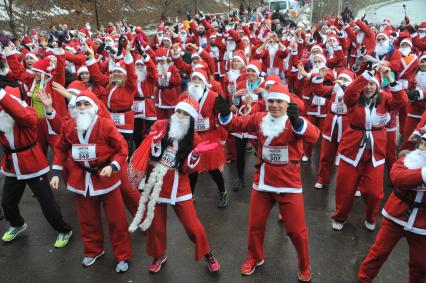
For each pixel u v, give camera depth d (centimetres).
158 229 404
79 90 486
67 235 482
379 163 464
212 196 600
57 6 2314
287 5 3378
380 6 5744
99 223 430
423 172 312
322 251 457
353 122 462
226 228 510
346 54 1239
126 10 2777
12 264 441
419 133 395
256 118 389
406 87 805
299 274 408
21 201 593
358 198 589
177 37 1296
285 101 366
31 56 734
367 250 459
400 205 348
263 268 429
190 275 419
